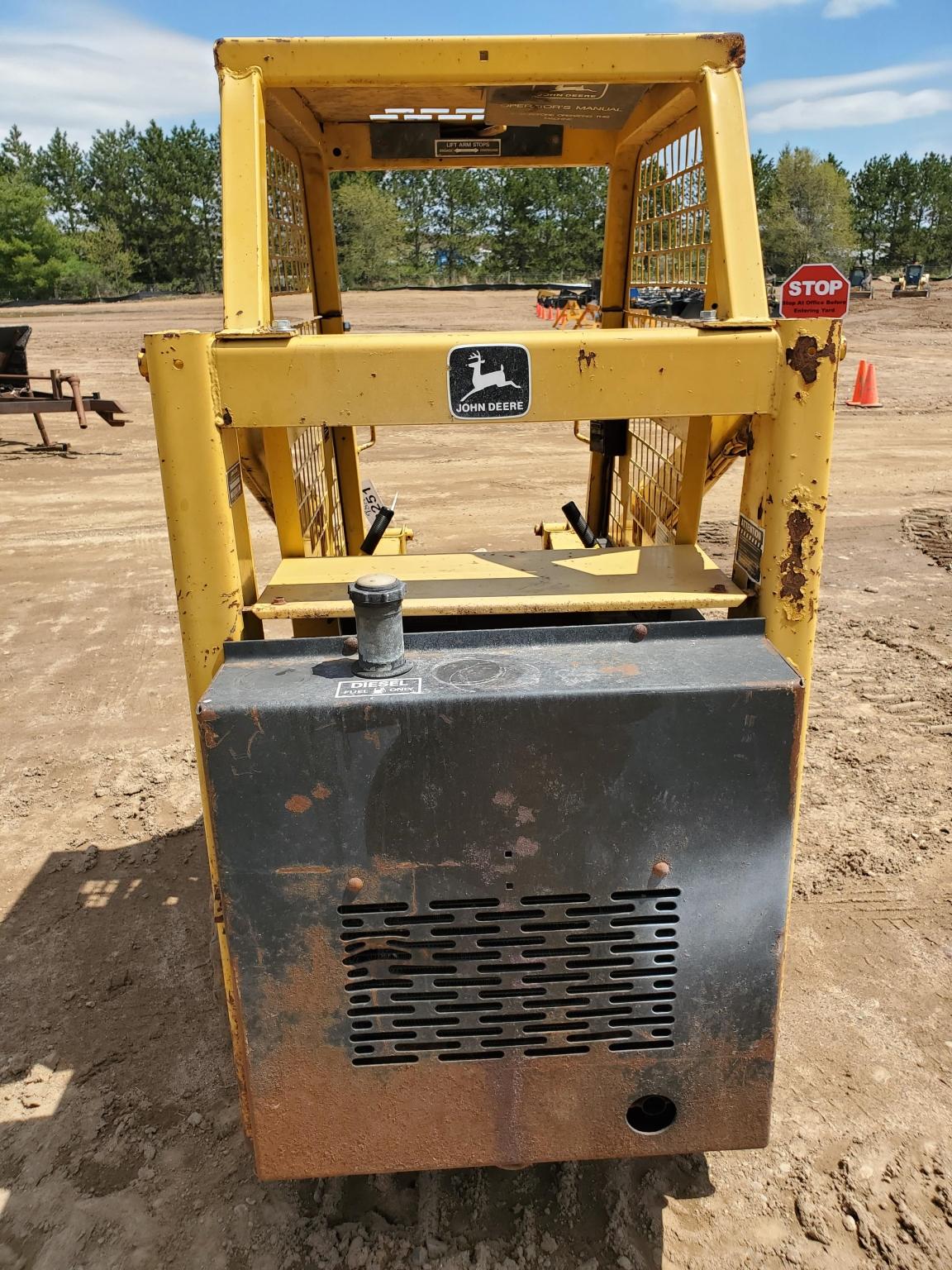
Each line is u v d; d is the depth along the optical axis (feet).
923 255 245.45
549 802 5.74
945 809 13.12
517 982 6.12
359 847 5.76
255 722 5.49
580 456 35.88
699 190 7.77
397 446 38.29
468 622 8.25
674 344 6.00
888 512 27.43
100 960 10.80
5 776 14.49
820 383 6.06
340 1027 6.14
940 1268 7.24
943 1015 9.74
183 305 144.87
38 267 187.01
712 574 7.14
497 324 81.82
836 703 16.17
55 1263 7.41
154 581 22.93
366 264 180.65
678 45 6.82
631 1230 7.54
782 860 5.98
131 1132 8.59
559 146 10.23
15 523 27.89
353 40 6.72
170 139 228.63
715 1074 6.42
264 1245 7.52
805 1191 7.88
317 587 7.02
